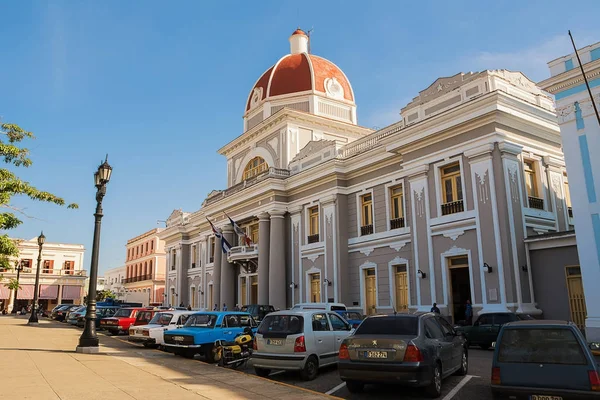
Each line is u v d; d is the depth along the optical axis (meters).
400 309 23.22
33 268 60.69
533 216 19.23
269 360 11.26
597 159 15.14
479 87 19.59
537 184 20.25
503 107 18.73
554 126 20.69
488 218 18.69
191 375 11.02
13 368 11.62
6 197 15.40
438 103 21.28
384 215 24.55
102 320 25.11
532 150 20.17
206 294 40.22
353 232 26.38
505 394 7.47
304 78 35.91
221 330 14.72
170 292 47.03
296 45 40.00
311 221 28.98
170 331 14.73
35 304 33.75
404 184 23.41
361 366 9.00
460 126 19.91
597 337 14.36
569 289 17.16
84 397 8.36
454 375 11.07
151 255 62.78
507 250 17.97
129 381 10.03
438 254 20.50
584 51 15.80
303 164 30.08
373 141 25.98
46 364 12.35
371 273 25.19
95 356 14.25
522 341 7.64
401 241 23.23
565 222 20.84
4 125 15.71
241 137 37.25
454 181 20.47
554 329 7.54
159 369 11.89
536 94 20.92
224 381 10.27
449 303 19.80
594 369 7.04
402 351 8.78
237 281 35.03
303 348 11.08
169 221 49.72
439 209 20.66
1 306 57.94
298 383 10.83
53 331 25.55
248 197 32.56
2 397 8.26
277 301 29.03
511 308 17.52
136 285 66.38
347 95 37.38
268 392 9.13
